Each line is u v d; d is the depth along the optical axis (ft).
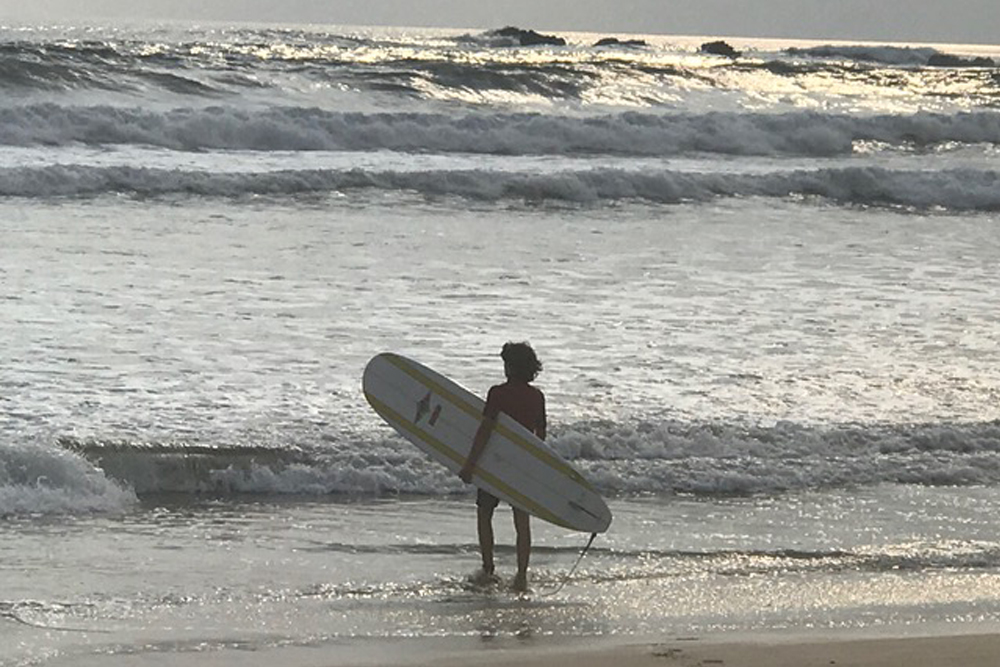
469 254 248.93
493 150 401.08
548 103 499.10
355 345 172.76
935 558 107.76
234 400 144.36
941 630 85.87
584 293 215.31
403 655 77.71
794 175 359.25
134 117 367.66
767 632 84.99
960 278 244.83
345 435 133.49
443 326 185.98
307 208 296.92
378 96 472.03
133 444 124.26
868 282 236.63
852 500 126.82
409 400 105.29
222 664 75.10
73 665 74.18
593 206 326.03
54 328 173.27
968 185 363.76
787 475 132.67
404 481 125.90
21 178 293.23
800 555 108.27
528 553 99.96
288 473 124.16
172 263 224.53
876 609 91.81
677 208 328.70
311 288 209.46
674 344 181.88
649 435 137.18
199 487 122.11
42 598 89.61
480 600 93.45
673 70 579.89
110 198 293.84
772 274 240.94
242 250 241.14
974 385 167.73
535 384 156.66
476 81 502.79
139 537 106.93
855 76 649.20
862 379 168.14
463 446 103.86
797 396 158.40
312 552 105.29
